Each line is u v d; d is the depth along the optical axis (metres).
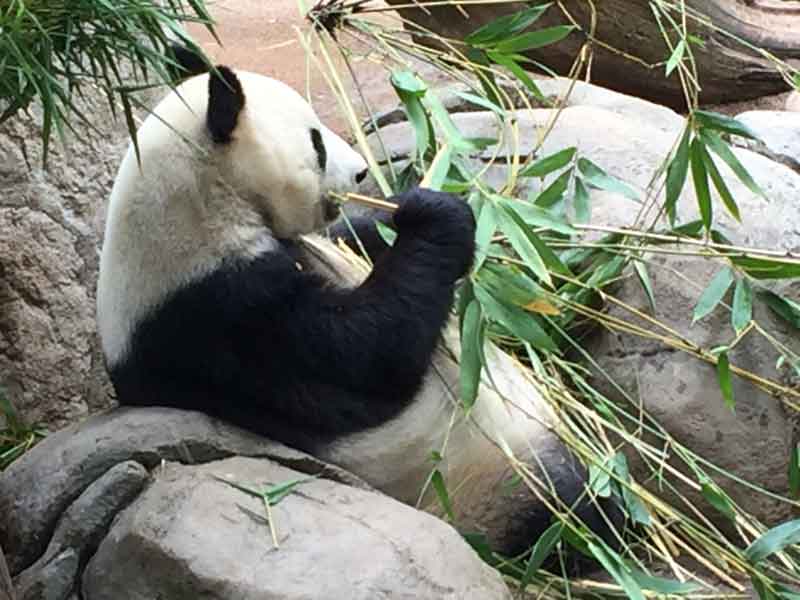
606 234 5.77
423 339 4.75
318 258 5.11
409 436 4.94
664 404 5.59
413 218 4.83
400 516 4.21
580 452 5.00
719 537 5.12
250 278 4.62
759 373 5.61
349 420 4.84
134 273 4.73
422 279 4.75
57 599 4.23
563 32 5.72
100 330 4.99
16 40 3.77
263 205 4.77
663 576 5.25
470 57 6.42
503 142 5.94
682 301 5.66
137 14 3.89
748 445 5.56
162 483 4.30
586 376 5.75
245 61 10.70
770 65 9.09
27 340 6.02
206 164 4.66
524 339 4.89
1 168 5.90
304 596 3.87
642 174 6.14
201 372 4.70
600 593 5.03
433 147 5.89
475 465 5.11
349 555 4.00
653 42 8.66
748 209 5.90
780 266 5.32
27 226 5.99
